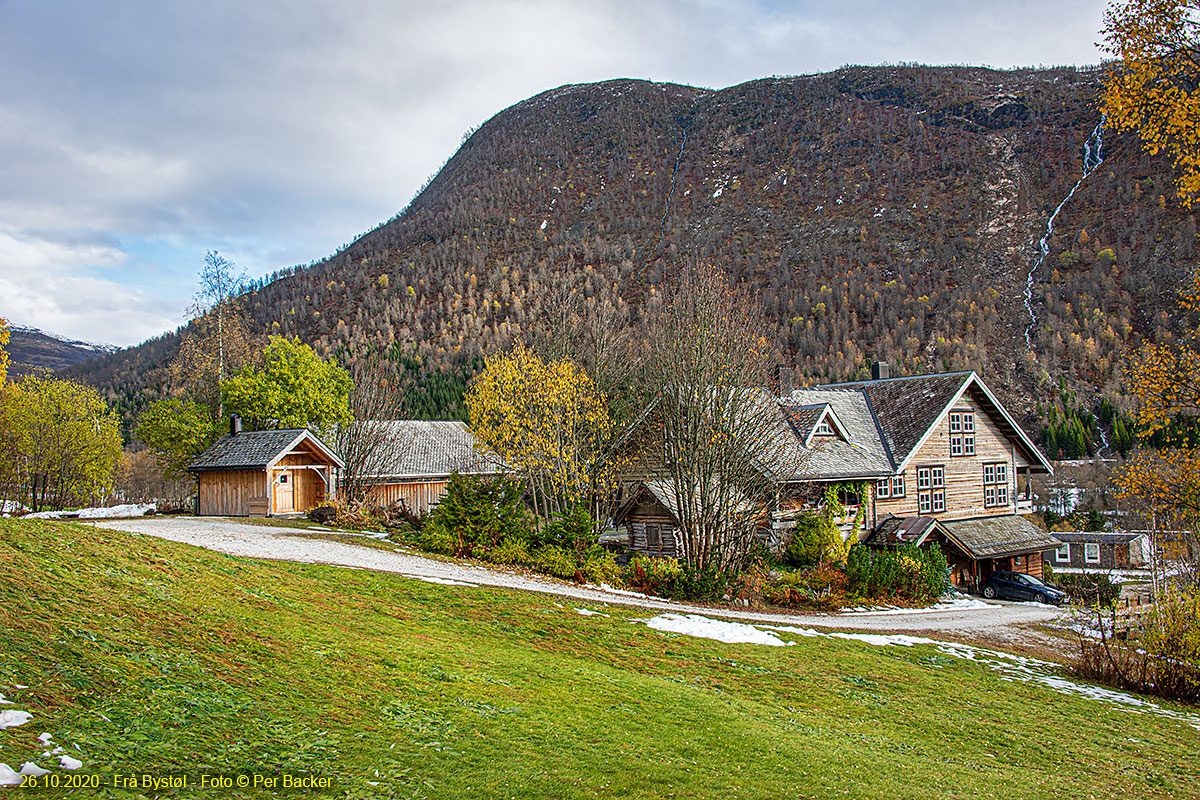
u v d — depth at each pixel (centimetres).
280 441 3950
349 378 4944
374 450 4291
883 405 4522
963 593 3791
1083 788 1038
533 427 3195
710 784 815
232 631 1052
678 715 1066
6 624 841
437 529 2677
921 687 1512
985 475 4516
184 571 1301
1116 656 1972
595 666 1309
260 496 3841
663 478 3434
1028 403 13412
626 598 2223
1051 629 2616
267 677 911
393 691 961
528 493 3606
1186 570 2012
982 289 18312
